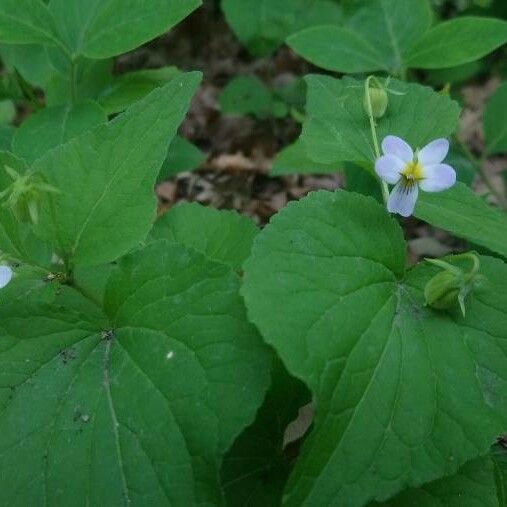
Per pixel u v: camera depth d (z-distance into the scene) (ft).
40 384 0.57
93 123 0.90
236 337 0.54
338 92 0.81
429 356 0.56
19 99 1.12
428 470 0.52
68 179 0.65
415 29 1.06
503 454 0.71
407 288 0.61
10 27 0.89
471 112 1.77
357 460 0.51
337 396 0.52
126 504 0.51
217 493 0.51
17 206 0.59
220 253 0.82
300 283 0.55
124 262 0.60
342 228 0.60
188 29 2.00
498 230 0.69
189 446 0.51
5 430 0.55
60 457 0.53
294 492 0.49
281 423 0.67
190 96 0.66
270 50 1.49
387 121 0.78
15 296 0.62
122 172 0.65
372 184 0.92
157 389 0.54
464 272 0.62
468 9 1.47
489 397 0.55
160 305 0.58
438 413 0.54
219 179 1.64
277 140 1.69
